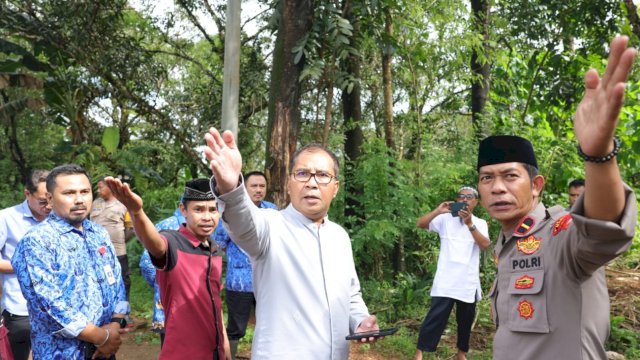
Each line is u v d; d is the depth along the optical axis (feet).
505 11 29.99
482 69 29.53
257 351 7.61
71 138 37.35
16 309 12.09
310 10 22.61
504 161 6.87
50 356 8.66
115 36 33.32
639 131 27.02
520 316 6.57
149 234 9.35
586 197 5.17
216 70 45.93
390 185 25.53
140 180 33.58
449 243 16.83
